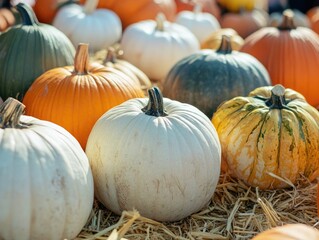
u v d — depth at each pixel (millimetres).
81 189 617
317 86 1062
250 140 753
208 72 943
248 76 946
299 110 769
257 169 759
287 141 744
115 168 663
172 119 680
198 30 1500
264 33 1112
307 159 762
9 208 571
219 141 740
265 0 2135
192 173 663
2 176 571
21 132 610
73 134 786
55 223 598
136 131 661
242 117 771
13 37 915
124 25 1529
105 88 799
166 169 649
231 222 704
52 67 913
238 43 1292
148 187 654
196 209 707
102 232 638
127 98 810
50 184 588
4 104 622
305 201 750
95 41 1352
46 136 616
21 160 581
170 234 671
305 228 534
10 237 586
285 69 1055
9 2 1474
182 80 957
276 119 752
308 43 1075
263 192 784
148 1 1521
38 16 1532
